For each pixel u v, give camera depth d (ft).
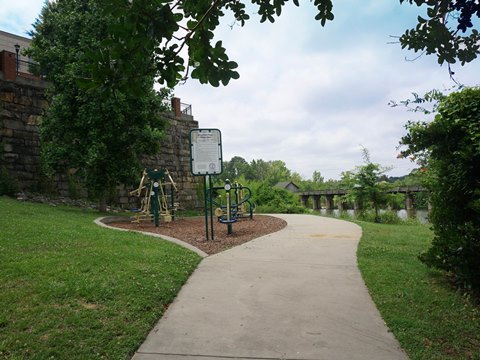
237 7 8.38
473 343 9.89
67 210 39.83
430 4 7.84
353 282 15.26
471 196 13.75
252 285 14.90
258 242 24.84
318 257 19.86
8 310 11.20
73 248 18.80
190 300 13.23
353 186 53.88
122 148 43.52
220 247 22.94
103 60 7.02
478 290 13.30
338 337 10.33
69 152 41.34
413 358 9.14
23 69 61.21
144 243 21.65
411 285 14.69
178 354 9.46
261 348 9.74
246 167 283.38
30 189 46.91
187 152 74.02
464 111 13.99
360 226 35.17
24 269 14.62
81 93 39.29
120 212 51.62
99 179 42.70
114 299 12.39
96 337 10.00
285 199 73.05
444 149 14.67
